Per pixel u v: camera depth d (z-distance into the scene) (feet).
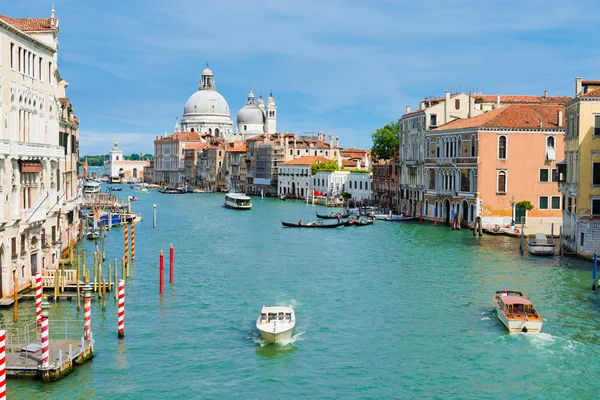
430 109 293.02
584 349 104.22
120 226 280.72
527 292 139.13
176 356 102.12
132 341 108.58
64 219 180.45
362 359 101.19
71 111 212.84
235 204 399.24
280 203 458.50
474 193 244.83
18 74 122.52
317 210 388.37
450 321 119.55
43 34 152.66
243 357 101.96
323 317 122.83
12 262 122.42
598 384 91.66
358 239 231.09
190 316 123.75
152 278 158.40
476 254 188.96
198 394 88.79
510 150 241.96
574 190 178.29
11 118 119.03
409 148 319.68
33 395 86.84
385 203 359.66
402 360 100.63
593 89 188.44
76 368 96.17
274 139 590.14
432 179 288.10
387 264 175.42
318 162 484.74
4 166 115.75
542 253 182.39
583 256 175.52
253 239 236.43
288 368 97.71
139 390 89.56
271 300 135.85
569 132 183.21
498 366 97.91
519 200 243.19
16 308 113.60
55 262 151.94
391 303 132.36
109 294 138.92
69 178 194.39
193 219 324.80
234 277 160.04
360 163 501.15
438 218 282.15
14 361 92.32
